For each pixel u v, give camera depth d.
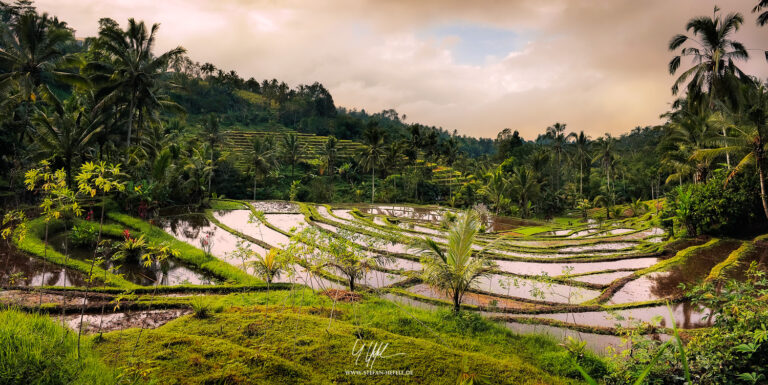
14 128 34.16
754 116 22.73
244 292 13.15
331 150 65.06
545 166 62.03
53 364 5.14
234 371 6.19
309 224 30.42
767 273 16.23
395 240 22.45
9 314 6.99
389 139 86.50
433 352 7.69
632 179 65.19
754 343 5.64
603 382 7.48
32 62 27.61
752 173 25.09
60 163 28.08
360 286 14.70
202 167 43.31
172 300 11.27
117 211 27.22
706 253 21.50
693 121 30.94
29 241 17.42
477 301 14.31
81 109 32.78
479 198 55.72
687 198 26.47
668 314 12.78
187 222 28.58
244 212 35.50
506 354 8.62
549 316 12.80
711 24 26.06
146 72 30.62
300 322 8.89
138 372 5.52
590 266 20.67
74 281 13.45
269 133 86.50
